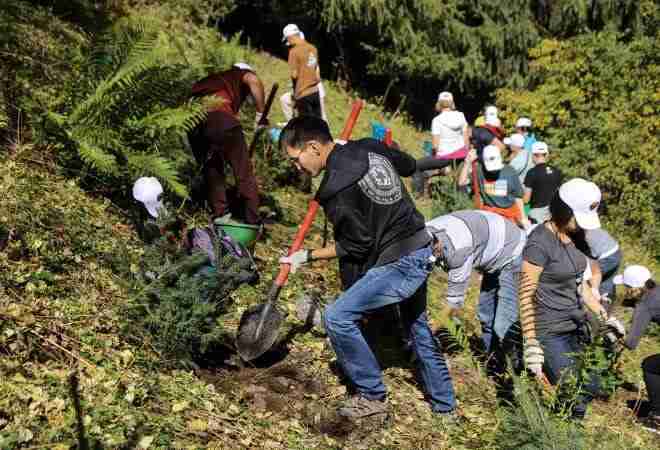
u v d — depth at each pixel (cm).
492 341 514
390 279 388
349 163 369
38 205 458
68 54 643
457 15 1450
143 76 520
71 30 759
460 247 433
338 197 368
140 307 400
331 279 574
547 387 407
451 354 530
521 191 719
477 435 429
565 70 1362
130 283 413
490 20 1457
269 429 375
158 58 525
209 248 430
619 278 622
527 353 410
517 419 390
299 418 397
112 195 532
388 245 387
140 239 495
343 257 410
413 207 394
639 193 1266
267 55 1299
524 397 380
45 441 306
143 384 365
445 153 928
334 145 382
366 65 1466
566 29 1534
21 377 333
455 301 448
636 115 1287
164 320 392
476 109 1666
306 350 465
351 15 1306
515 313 475
